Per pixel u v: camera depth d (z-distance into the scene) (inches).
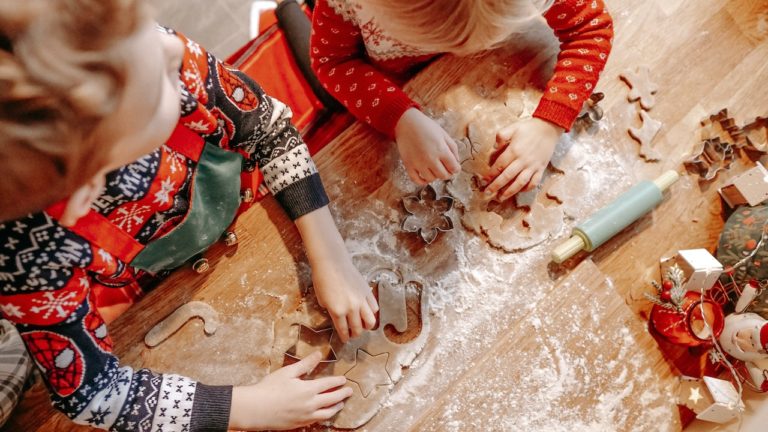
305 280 33.0
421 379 31.9
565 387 31.5
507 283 33.8
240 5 64.8
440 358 32.3
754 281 33.3
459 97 36.6
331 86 38.1
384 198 34.8
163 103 19.1
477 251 34.3
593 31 35.7
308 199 32.7
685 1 39.4
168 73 20.6
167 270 34.2
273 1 65.1
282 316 32.5
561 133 35.5
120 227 28.1
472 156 35.6
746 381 33.1
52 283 25.0
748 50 38.9
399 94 35.3
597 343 32.2
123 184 26.3
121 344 31.4
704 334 33.4
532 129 34.9
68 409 27.5
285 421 29.6
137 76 16.2
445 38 25.6
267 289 32.8
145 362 31.4
